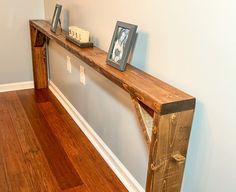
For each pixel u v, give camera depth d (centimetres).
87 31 185
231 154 99
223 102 98
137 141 156
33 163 190
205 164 112
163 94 108
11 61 305
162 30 121
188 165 122
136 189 164
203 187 116
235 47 89
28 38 304
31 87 322
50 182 173
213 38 97
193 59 107
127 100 159
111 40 151
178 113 104
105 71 136
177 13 111
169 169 114
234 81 92
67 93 267
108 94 182
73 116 255
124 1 146
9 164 188
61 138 222
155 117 103
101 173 184
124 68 134
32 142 215
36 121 247
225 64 94
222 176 105
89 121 223
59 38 200
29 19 296
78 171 184
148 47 132
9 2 281
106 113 190
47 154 201
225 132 99
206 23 98
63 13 238
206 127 107
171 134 106
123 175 176
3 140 215
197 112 110
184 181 127
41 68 312
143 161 154
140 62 140
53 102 288
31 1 290
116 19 156
